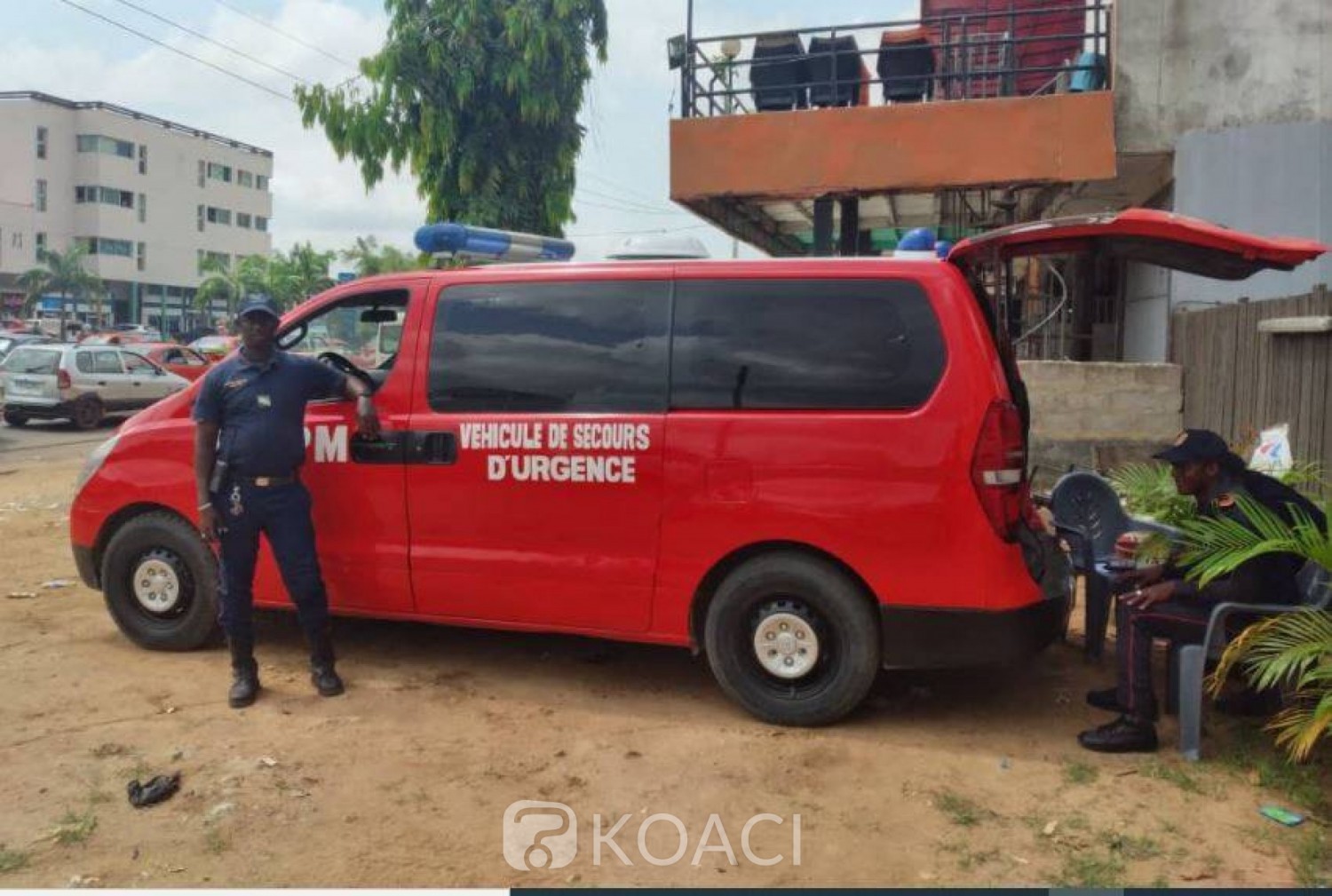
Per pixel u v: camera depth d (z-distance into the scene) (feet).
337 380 16.39
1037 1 41.83
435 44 40.86
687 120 33.65
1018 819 12.34
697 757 14.06
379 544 16.71
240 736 14.71
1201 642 13.98
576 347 15.85
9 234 235.20
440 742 14.52
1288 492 14.47
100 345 65.62
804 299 14.96
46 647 18.63
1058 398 30.22
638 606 15.51
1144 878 11.00
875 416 14.35
